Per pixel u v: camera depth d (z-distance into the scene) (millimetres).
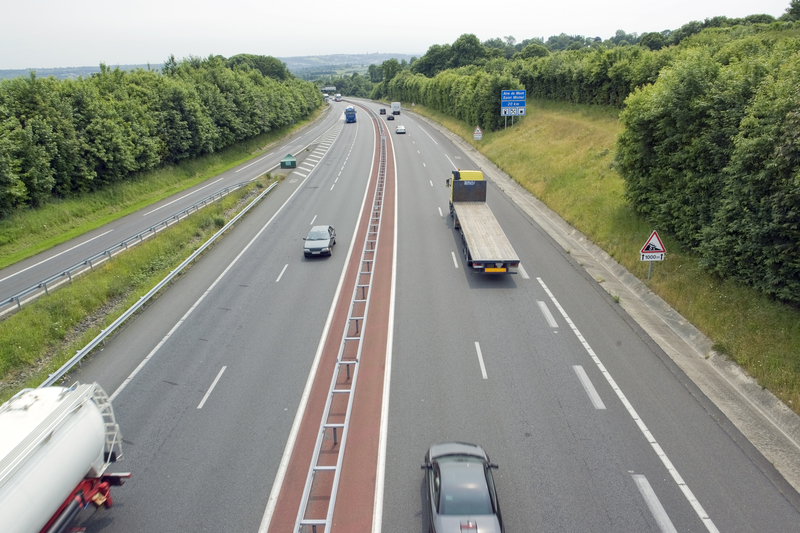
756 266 18250
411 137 74688
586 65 57844
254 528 10898
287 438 13688
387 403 14945
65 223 34500
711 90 21594
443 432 13648
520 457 12664
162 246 28875
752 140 17422
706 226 20734
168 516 11250
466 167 51312
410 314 20547
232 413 14773
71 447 9695
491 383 15750
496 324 19500
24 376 17516
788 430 13125
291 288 23766
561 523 10758
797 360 14898
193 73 66000
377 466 12539
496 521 9766
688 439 13133
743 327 16969
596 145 41844
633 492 11516
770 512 10891
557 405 14625
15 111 34812
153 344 19000
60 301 21250
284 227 33719
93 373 17141
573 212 32031
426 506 11273
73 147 37094
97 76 48062
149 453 13219
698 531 10484
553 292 22266
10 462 8320
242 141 70000
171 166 50969
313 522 10141
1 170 30734
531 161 46188
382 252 28094
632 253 24531
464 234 25953
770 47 36750
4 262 28094
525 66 75375
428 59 144125
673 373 16031
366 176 48781
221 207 37375
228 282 24828
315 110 126000
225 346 18641
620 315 20016
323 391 15719
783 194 16516
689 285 20281
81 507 10234
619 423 13820
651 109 24609
